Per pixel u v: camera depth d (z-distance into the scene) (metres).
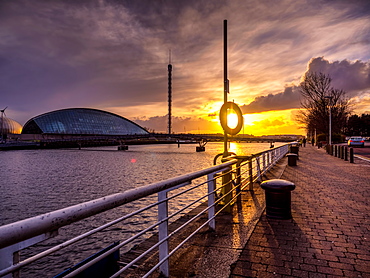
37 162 51.81
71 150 108.88
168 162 51.28
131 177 29.78
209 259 3.50
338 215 5.53
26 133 142.00
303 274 3.13
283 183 5.29
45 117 142.12
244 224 4.88
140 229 11.17
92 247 9.62
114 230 11.09
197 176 3.60
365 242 4.08
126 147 112.88
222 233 4.43
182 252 3.72
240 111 7.22
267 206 5.38
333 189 8.34
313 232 4.52
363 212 5.74
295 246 3.94
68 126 147.75
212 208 4.54
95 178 29.02
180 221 5.51
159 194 2.96
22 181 27.05
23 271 8.09
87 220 12.56
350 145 38.75
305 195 7.48
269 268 3.27
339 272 3.18
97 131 160.62
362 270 3.22
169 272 3.18
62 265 8.43
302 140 54.12
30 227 1.29
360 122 116.94
